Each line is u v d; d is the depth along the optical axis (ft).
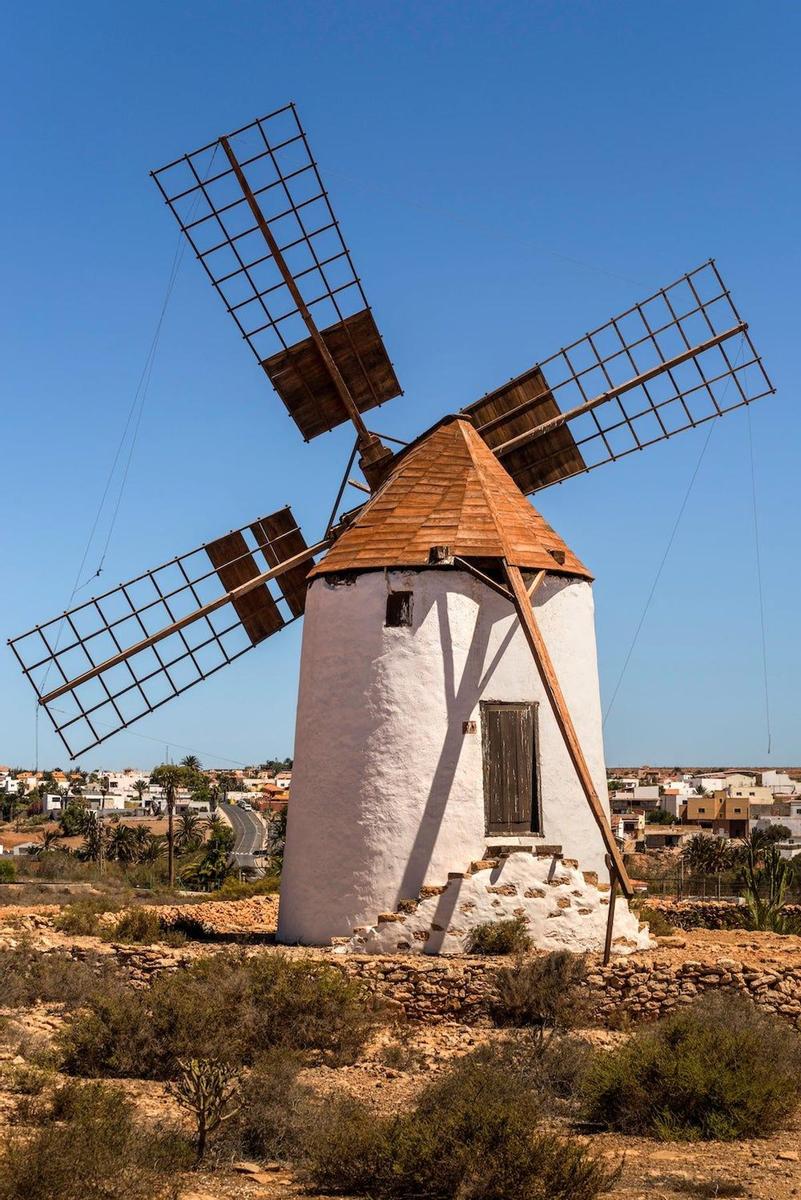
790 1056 44.60
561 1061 44.57
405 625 68.39
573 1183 31.09
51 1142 31.04
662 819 461.78
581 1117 40.40
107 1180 30.48
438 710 67.15
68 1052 45.73
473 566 69.87
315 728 69.97
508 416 85.66
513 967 55.88
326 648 70.49
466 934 62.03
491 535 70.33
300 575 84.58
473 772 66.59
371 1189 32.42
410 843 65.57
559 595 71.20
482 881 62.80
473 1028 54.19
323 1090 42.37
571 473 87.40
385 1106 40.16
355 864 66.23
